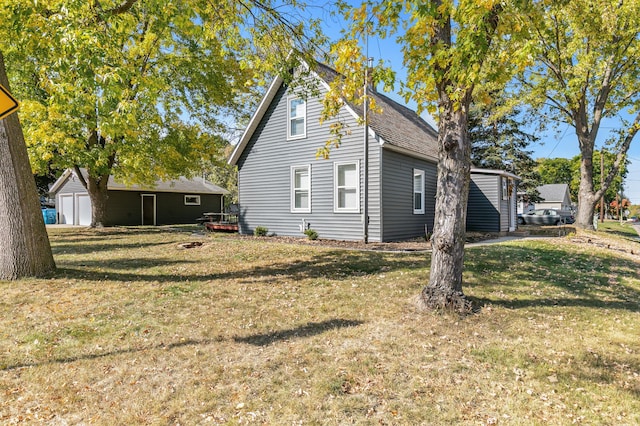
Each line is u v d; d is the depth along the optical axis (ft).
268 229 49.90
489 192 58.03
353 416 9.41
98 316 16.26
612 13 45.83
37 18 17.02
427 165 50.65
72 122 45.47
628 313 17.46
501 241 42.98
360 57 18.07
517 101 62.95
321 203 44.65
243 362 12.26
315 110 44.57
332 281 22.79
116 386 10.81
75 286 20.74
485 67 16.26
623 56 52.37
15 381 11.00
